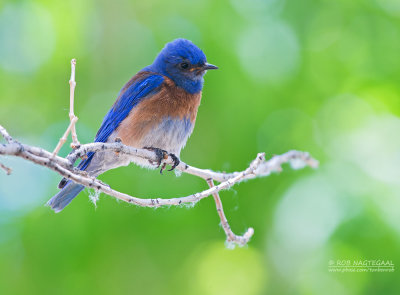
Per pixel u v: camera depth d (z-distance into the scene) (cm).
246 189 1280
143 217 1228
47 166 590
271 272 1388
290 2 1319
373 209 1253
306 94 1302
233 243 858
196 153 1262
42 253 1179
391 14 1327
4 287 1168
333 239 1256
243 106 1247
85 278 1190
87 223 1190
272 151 1273
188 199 745
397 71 1315
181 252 1277
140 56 1354
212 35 1271
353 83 1345
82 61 1378
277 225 1310
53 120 1349
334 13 1328
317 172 1312
